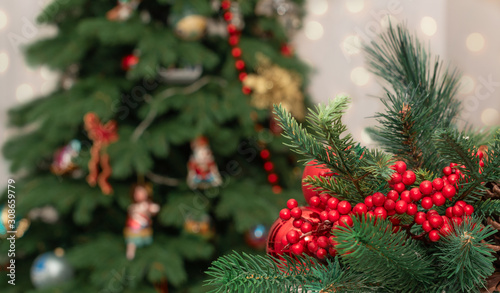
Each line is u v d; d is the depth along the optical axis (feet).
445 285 1.42
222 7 4.95
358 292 1.43
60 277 4.71
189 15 4.79
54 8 4.91
